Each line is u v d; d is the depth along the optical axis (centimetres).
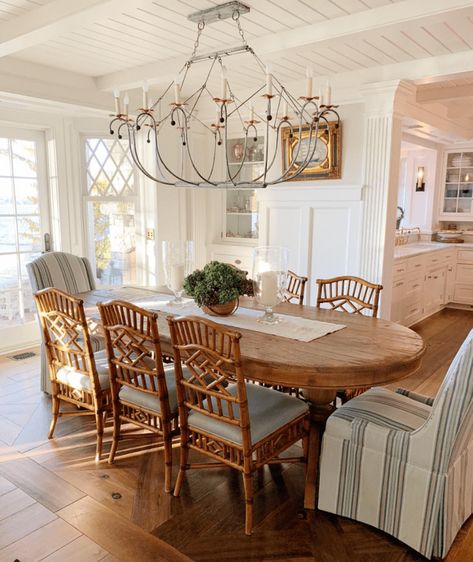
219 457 209
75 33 293
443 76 342
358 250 410
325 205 423
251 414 210
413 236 655
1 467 250
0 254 434
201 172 513
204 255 530
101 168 477
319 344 215
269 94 232
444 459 179
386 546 196
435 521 184
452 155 648
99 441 257
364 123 391
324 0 242
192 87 438
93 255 488
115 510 216
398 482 192
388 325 248
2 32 274
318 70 373
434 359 433
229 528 205
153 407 228
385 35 290
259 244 475
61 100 383
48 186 460
